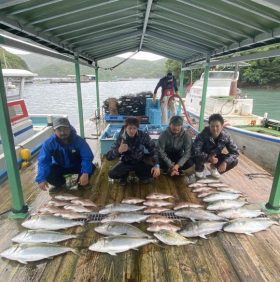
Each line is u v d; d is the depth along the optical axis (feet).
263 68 92.22
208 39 13.67
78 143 10.25
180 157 12.45
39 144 17.63
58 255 6.79
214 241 7.43
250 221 8.04
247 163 14.57
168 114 21.72
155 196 9.96
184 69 23.97
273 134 20.53
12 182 8.39
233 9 7.98
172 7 9.62
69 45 14.17
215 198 9.91
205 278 6.03
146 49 22.86
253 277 6.09
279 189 8.85
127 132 10.65
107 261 6.59
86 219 8.54
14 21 7.47
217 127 11.19
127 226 7.75
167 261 6.59
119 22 12.25
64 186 11.16
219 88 29.89
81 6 8.13
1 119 7.70
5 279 6.02
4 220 8.55
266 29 8.80
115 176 11.30
